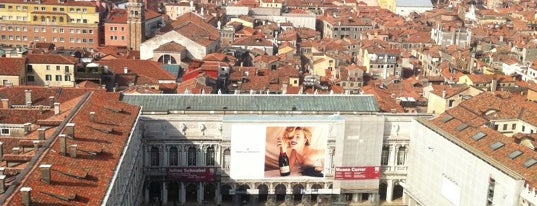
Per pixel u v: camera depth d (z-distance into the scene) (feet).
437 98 556.92
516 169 359.46
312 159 454.40
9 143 329.31
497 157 376.68
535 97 550.77
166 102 463.01
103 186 279.49
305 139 449.06
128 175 354.13
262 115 457.68
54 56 577.43
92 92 431.43
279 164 452.35
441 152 416.26
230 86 617.21
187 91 514.27
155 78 617.21
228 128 440.04
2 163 294.66
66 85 575.79
